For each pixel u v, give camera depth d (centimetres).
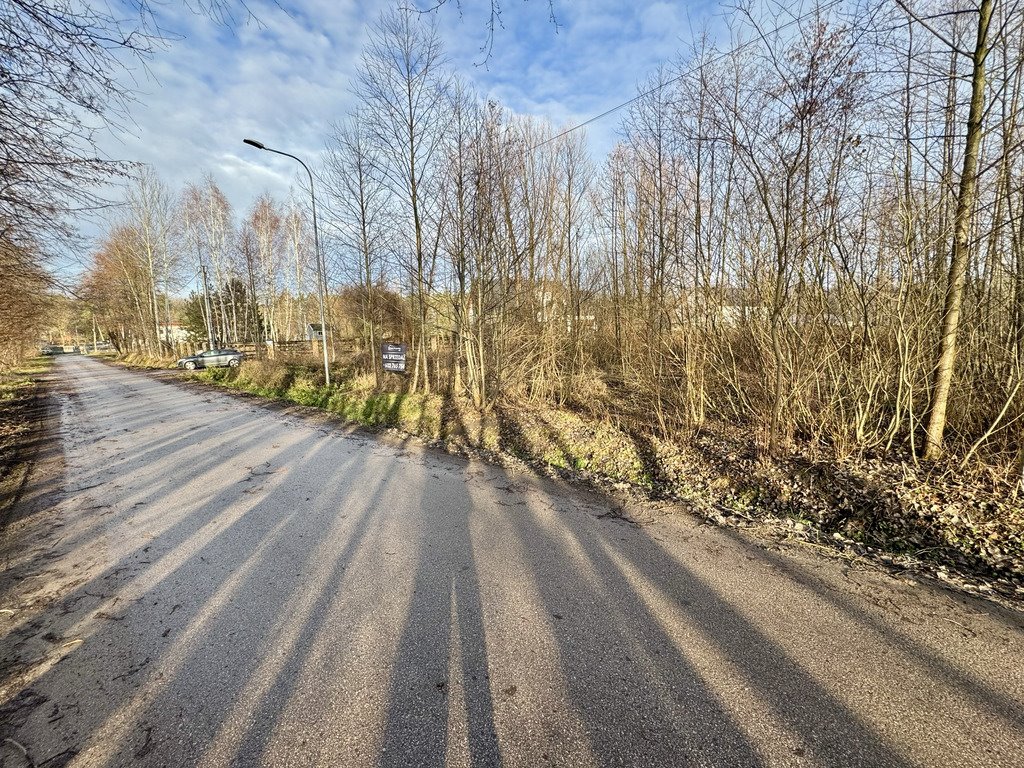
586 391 989
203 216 3039
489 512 461
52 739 195
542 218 1070
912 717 209
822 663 244
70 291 991
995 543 375
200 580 326
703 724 204
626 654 250
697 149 673
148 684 226
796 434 622
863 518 434
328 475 582
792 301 601
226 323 3488
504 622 278
